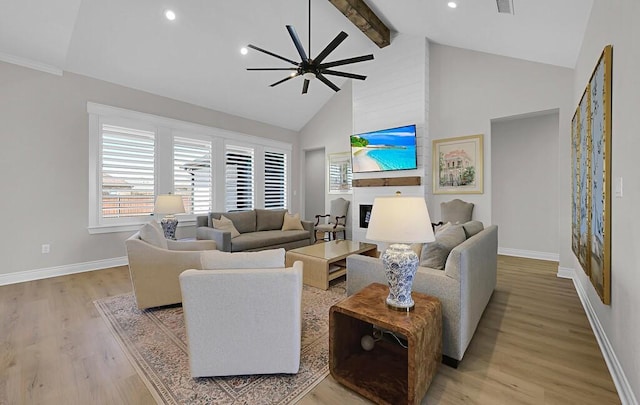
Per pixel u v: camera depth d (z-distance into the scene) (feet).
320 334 7.20
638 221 4.47
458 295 5.72
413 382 4.48
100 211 13.17
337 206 20.53
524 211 15.89
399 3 12.42
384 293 6.06
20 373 5.62
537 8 8.46
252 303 5.28
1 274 10.91
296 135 23.21
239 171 18.99
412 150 15.66
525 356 6.23
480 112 14.66
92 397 4.99
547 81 12.76
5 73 10.86
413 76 15.98
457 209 14.90
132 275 8.45
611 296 5.74
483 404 4.82
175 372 5.68
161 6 11.05
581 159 8.49
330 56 17.10
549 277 12.03
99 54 12.12
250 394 5.08
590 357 6.18
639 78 4.41
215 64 14.56
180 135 15.89
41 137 11.66
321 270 10.36
